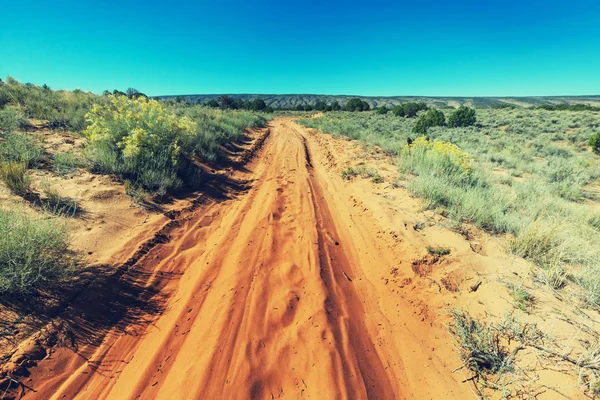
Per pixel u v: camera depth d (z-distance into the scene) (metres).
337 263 4.59
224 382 2.55
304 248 4.80
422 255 4.34
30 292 3.01
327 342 3.00
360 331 3.29
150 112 7.71
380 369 2.84
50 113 8.38
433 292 3.76
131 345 2.97
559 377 2.44
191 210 6.05
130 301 3.49
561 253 3.80
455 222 5.28
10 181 4.39
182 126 8.20
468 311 3.35
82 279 3.47
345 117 36.16
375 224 5.65
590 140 14.70
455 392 2.61
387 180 8.15
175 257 4.51
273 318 3.30
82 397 2.42
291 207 6.57
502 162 11.95
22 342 2.61
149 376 2.63
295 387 2.56
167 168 6.82
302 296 3.67
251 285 3.84
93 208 4.88
